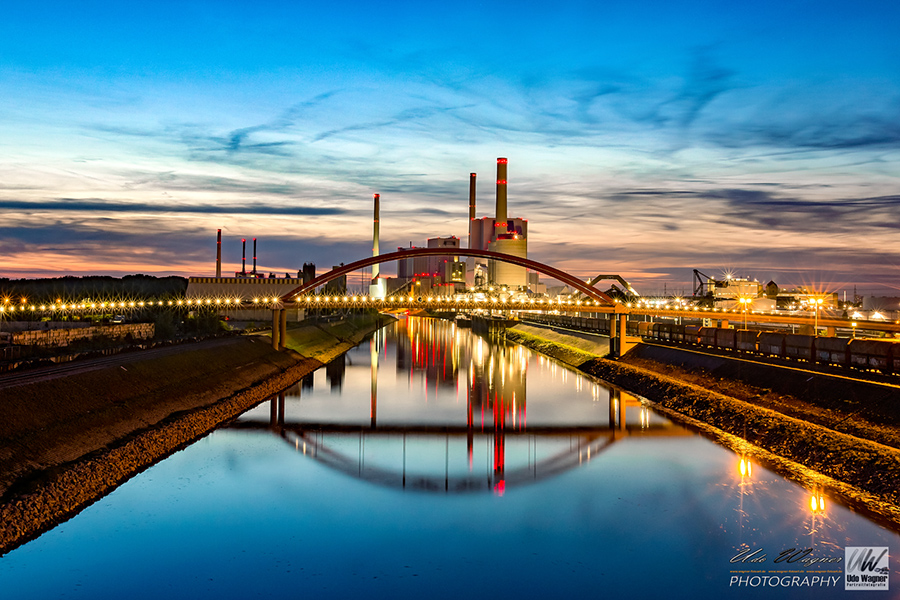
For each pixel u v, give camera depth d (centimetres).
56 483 3625
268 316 14538
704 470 4450
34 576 2830
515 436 5756
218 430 5722
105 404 4981
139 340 8956
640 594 2784
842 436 4538
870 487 3822
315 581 2902
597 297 10994
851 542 3191
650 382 8200
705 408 6384
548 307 11081
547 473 4559
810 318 9594
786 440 4875
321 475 4447
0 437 3744
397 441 5572
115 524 3403
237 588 2812
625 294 17038
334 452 5100
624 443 5372
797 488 4000
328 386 8794
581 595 2798
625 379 8956
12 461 3609
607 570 3023
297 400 7538
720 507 3722
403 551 3234
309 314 18250
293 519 3625
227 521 3534
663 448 5141
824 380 5634
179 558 3069
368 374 10294
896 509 3550
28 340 6744
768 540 3266
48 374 5184
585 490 4150
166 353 7394
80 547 3116
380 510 3806
